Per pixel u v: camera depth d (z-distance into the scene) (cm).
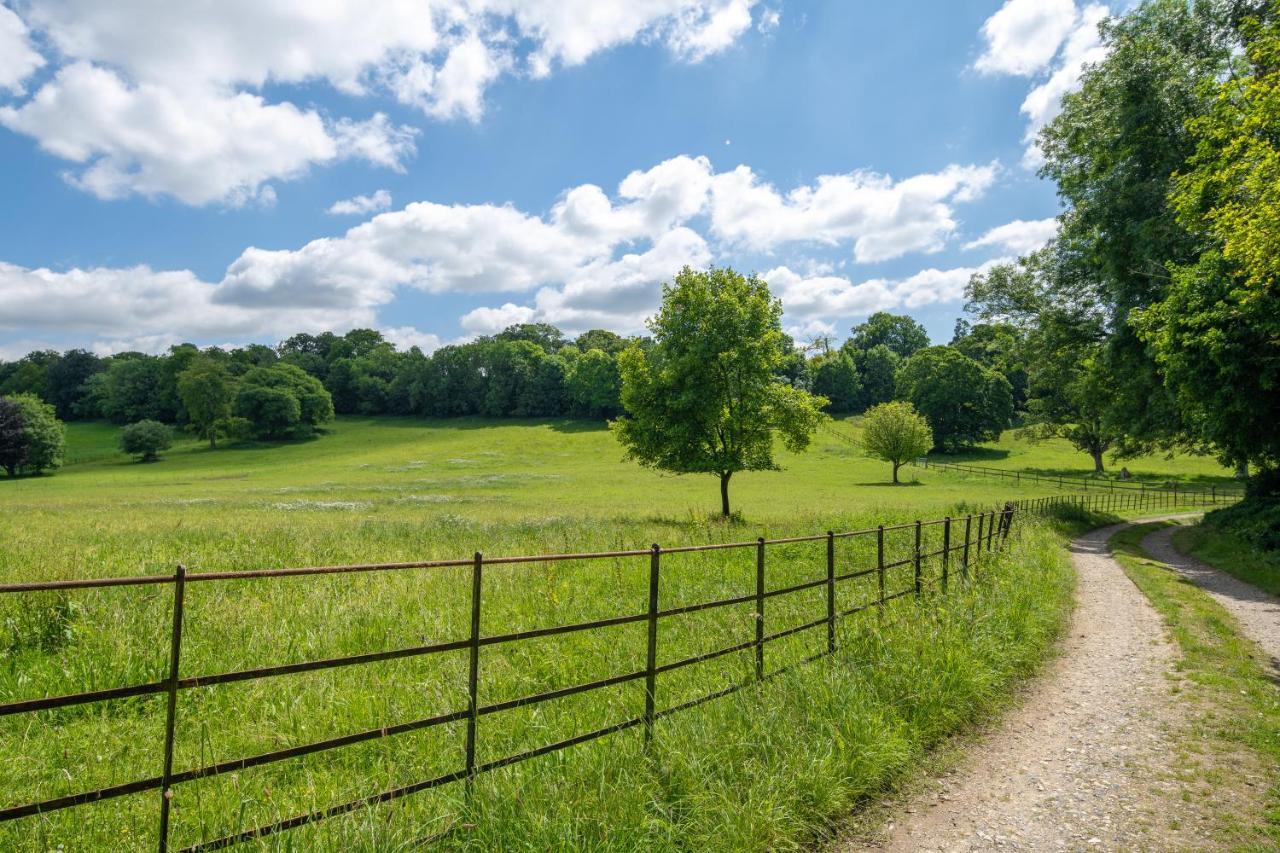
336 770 482
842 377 11750
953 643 734
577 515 2859
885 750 529
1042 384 3784
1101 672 837
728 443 2927
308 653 705
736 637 750
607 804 401
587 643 782
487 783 395
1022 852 436
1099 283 2941
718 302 2884
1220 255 1912
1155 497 5191
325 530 1812
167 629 732
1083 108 2714
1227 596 1394
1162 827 467
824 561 1409
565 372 12244
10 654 663
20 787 432
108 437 10762
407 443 10088
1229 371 1886
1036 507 3059
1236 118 1491
